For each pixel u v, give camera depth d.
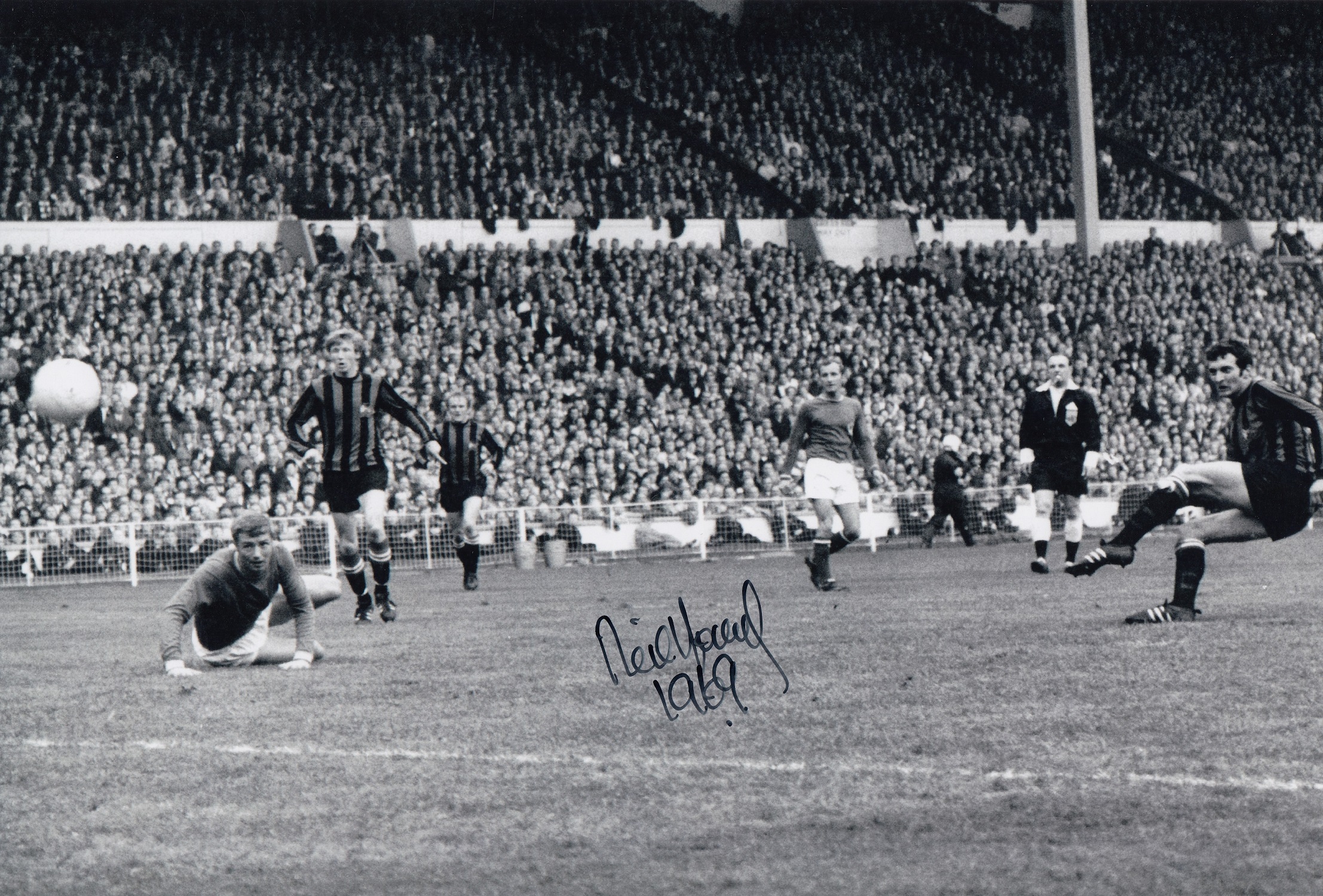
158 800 4.09
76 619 12.06
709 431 25.66
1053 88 42.59
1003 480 25.67
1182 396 30.67
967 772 4.09
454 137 34.78
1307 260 37.75
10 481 22.53
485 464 24.00
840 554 21.39
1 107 31.78
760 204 36.22
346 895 3.12
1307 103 44.16
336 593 7.64
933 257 35.00
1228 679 5.61
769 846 3.38
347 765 4.49
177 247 31.03
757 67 40.09
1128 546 7.70
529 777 4.23
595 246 34.38
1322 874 3.04
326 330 27.31
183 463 23.83
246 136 33.12
